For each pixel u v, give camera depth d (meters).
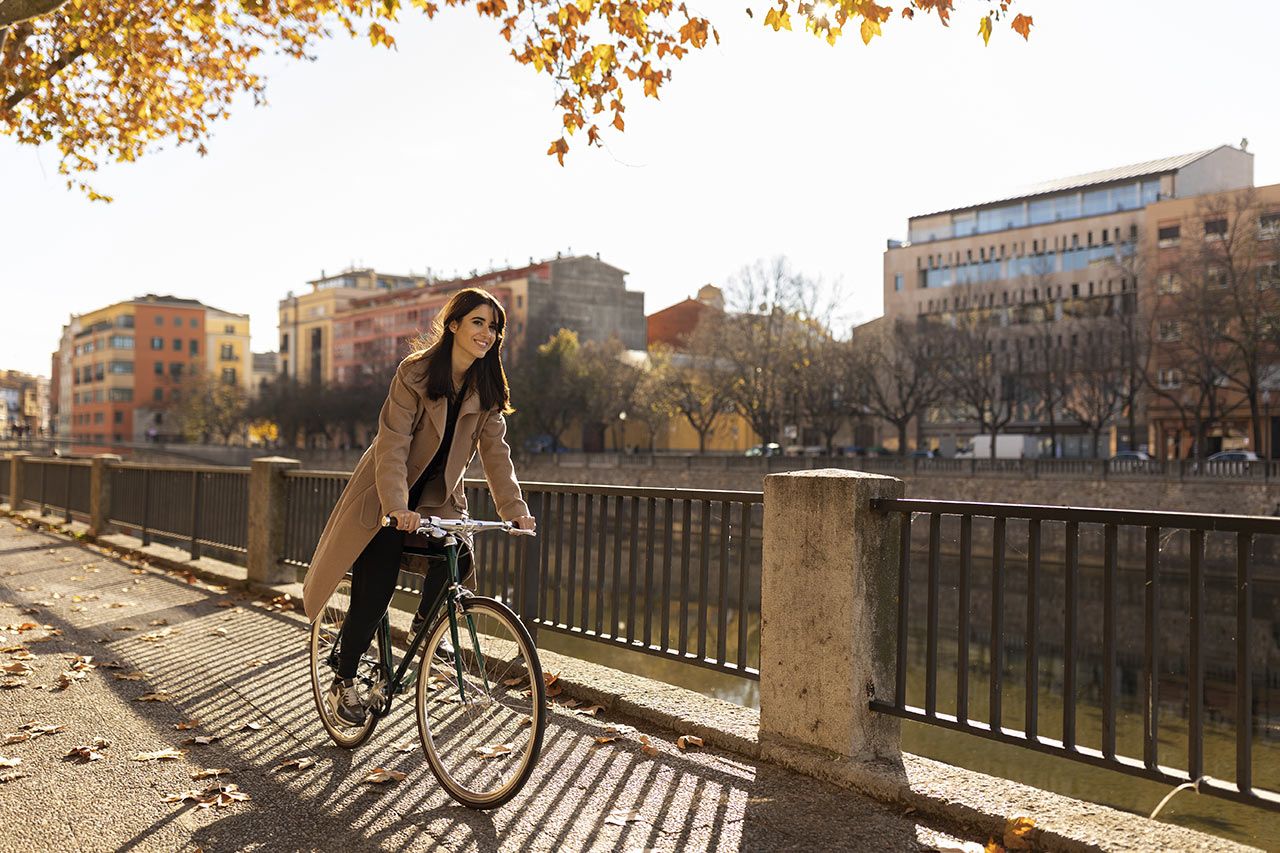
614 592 5.75
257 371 164.75
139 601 8.95
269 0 13.29
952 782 3.94
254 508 9.70
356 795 4.00
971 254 72.62
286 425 91.44
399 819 3.75
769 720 4.51
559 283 92.50
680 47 9.20
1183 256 49.06
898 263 76.50
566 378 70.88
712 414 66.25
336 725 4.63
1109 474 35.47
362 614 4.28
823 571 4.31
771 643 4.53
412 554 4.26
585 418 72.12
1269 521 3.18
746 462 46.59
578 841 3.55
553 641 16.11
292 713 5.22
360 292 118.56
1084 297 62.91
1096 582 28.89
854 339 60.22
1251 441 55.00
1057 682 20.05
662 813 3.82
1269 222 45.25
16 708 5.32
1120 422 62.88
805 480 4.41
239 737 4.80
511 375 72.00
